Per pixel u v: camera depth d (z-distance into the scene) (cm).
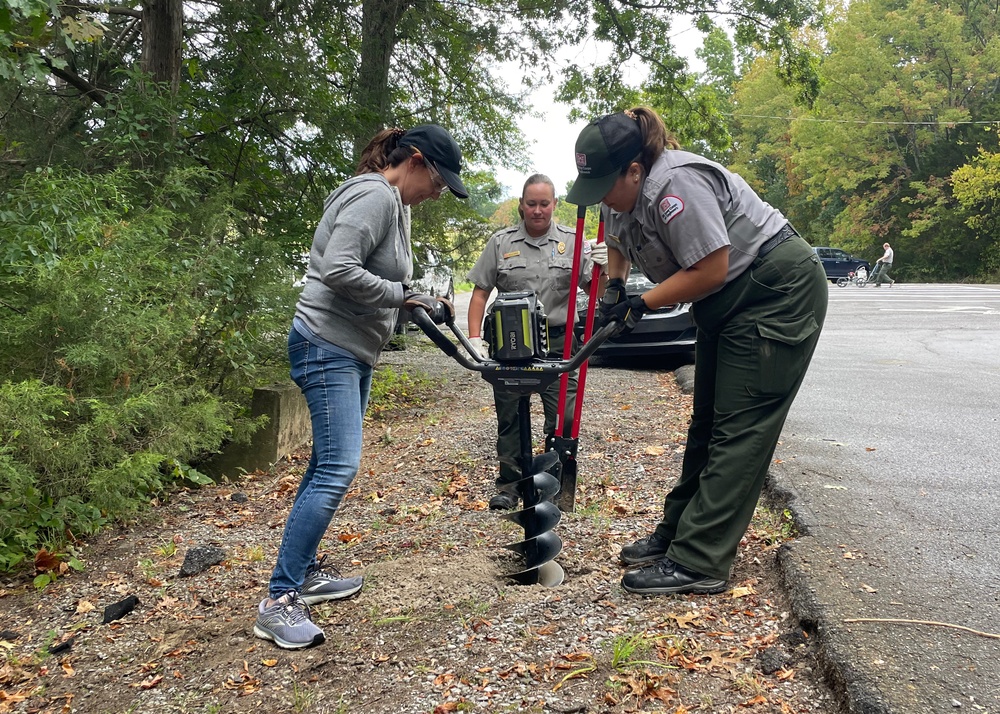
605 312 302
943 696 225
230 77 770
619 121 293
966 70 4066
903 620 269
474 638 288
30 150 665
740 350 302
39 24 427
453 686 260
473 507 450
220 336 554
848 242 4359
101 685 289
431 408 766
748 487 305
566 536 384
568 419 444
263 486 525
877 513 388
